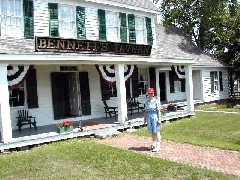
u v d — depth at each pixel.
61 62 14.48
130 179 8.88
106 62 16.25
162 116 19.59
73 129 15.54
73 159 11.00
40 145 13.62
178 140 13.91
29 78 16.42
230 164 10.37
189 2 37.59
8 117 12.68
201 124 18.41
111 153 11.66
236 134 15.30
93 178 8.98
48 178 9.09
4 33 14.81
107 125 16.66
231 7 37.53
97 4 18.61
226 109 25.48
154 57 19.62
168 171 9.52
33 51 13.95
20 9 15.38
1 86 12.56
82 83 18.75
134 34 20.70
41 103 16.98
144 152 12.05
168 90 27.47
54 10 16.67
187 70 21.86
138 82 22.77
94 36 18.45
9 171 9.88
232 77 35.91
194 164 10.33
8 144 12.61
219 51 34.62
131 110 21.00
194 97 30.39
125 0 20.14
